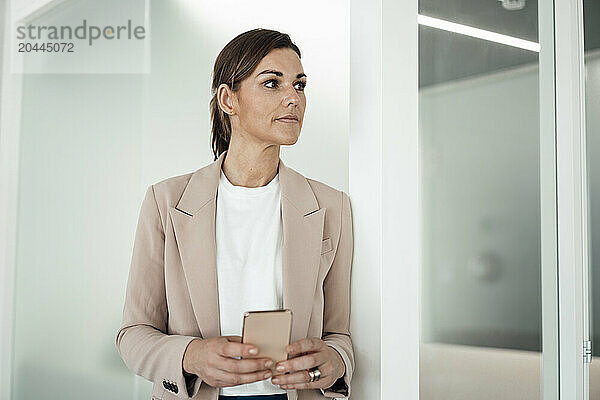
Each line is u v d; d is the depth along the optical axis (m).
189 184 1.59
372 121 1.62
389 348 1.59
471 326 1.80
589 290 2.15
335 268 1.66
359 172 1.66
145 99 1.89
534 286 2.00
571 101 2.12
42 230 1.83
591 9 2.25
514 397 1.90
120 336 1.55
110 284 1.84
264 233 1.59
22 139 1.85
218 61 1.64
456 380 1.74
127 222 1.86
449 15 1.79
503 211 1.92
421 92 1.70
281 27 1.97
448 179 1.76
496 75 1.92
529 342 1.96
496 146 1.91
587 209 2.16
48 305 1.81
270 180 1.64
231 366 1.36
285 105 1.57
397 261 1.62
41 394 1.80
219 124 1.70
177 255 1.54
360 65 1.66
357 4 1.68
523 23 2.02
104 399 1.82
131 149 1.88
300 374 1.43
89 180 1.86
